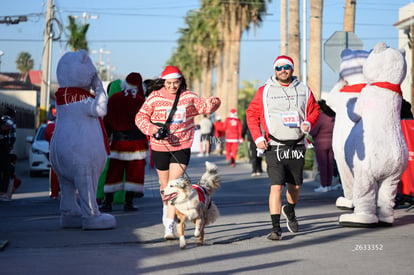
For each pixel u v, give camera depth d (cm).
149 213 1125
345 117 1078
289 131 812
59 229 938
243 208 1154
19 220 1055
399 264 651
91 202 921
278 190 811
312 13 2544
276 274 615
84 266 660
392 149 891
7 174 1398
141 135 1174
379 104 905
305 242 788
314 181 1889
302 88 830
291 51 2856
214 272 627
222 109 6019
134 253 730
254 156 2116
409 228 893
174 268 648
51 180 1445
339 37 1664
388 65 902
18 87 6469
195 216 745
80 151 912
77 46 4928
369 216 896
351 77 1084
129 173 1170
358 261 669
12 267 655
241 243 789
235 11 5112
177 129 831
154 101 835
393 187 912
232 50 5147
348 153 922
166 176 845
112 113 1169
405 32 3531
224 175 2177
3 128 1392
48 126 1448
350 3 2269
